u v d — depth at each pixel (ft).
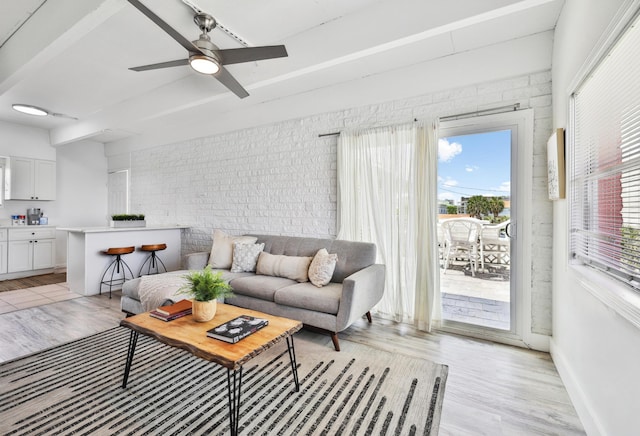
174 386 6.05
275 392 5.86
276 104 12.32
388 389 6.00
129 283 9.45
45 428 4.82
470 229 8.86
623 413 3.88
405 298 9.55
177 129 15.85
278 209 12.53
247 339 5.32
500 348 7.93
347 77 10.39
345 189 10.62
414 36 6.91
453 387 6.13
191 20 7.50
